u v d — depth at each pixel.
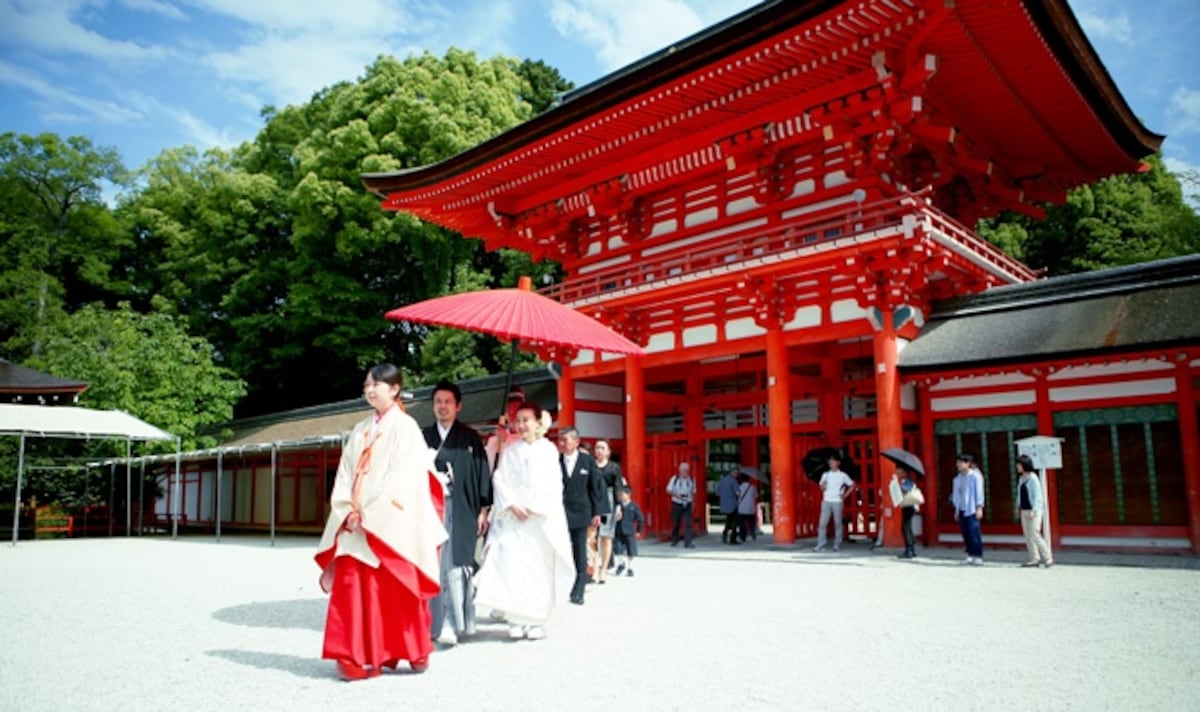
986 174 19.73
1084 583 10.76
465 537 7.18
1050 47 15.69
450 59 38.66
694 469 22.12
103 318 32.25
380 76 37.50
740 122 18.48
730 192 20.23
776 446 17.91
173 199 43.03
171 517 37.12
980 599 9.46
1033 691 5.22
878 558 14.59
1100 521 14.64
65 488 31.31
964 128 18.47
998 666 5.95
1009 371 15.41
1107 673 5.71
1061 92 17.55
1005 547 15.63
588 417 22.83
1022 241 30.20
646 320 20.98
